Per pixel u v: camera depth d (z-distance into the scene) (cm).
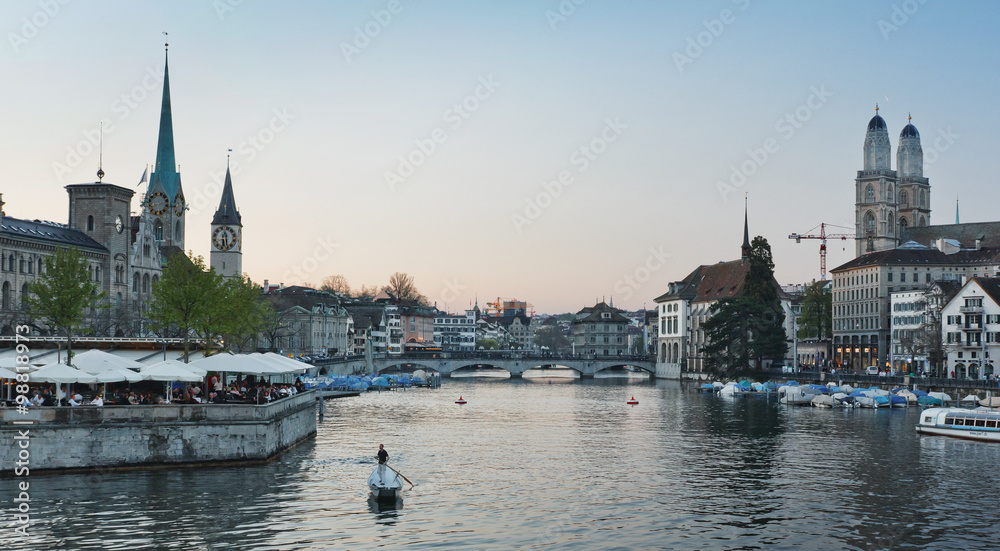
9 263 13138
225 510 5172
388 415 11725
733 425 10544
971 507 5625
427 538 4734
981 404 11812
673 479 6538
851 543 4788
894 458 7675
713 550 4625
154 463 6144
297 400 8000
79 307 7944
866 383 15275
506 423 10662
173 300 8938
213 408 6316
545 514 5334
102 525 4800
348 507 5353
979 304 15875
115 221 15412
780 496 5931
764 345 17950
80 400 6631
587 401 14762
